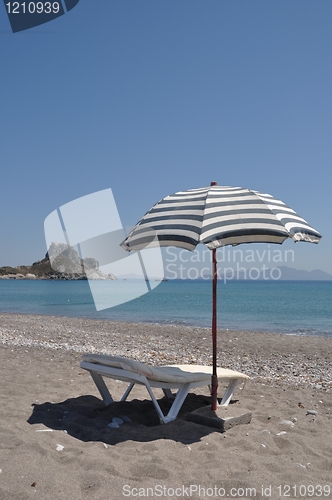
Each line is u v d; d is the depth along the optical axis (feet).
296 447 14.38
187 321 81.46
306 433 16.22
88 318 83.61
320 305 132.57
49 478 10.89
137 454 13.23
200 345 47.37
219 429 15.94
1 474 10.89
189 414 16.98
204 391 23.57
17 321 71.82
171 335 56.44
